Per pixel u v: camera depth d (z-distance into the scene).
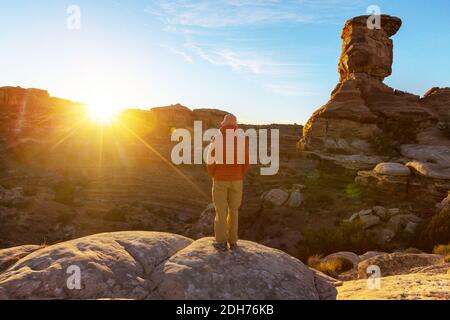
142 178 62.91
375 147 43.44
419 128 44.22
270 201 39.59
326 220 32.78
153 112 93.00
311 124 48.62
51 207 50.66
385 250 24.58
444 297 3.79
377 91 48.91
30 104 89.50
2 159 66.25
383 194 33.78
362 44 50.38
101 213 51.94
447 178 29.97
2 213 46.00
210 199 58.97
